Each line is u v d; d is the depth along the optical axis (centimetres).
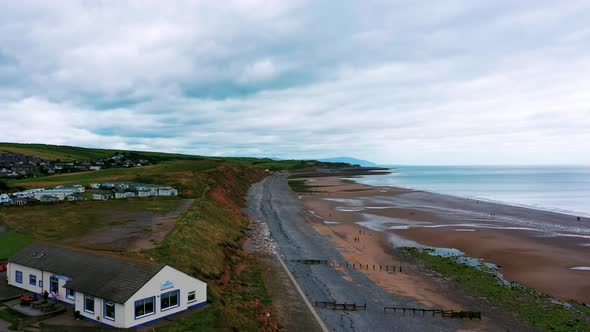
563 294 3825
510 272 4522
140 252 3897
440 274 4397
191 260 3669
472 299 3644
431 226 7238
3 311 2698
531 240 6081
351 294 3706
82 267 2877
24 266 3127
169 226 5547
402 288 3919
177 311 2728
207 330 2511
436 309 3375
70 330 2373
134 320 2434
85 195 8625
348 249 5475
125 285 2528
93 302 2567
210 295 3084
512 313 3328
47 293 2894
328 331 2908
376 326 3022
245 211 8375
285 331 2886
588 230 6894
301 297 3569
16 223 5728
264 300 3438
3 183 9444
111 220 6059
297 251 5253
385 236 6369
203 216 5709
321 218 8019
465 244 5825
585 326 3098
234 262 4394
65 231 5206
